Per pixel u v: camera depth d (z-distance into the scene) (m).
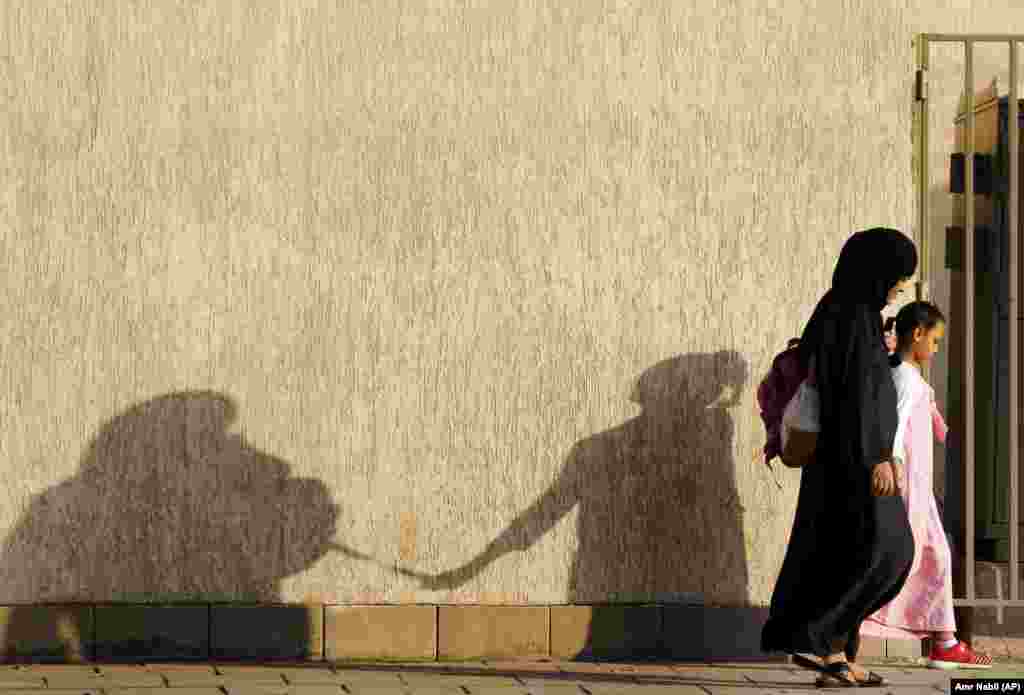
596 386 9.87
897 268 8.98
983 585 10.41
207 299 9.70
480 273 9.81
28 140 9.62
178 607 9.67
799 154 9.94
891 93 9.98
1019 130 10.65
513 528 9.84
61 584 9.63
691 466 9.91
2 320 9.60
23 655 9.59
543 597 9.86
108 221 9.66
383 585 9.79
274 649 9.73
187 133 9.69
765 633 9.20
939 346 10.80
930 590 9.46
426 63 9.78
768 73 9.92
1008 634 10.41
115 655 9.64
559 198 9.83
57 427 9.63
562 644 9.84
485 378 9.83
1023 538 10.65
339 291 9.75
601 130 9.85
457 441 9.81
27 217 9.62
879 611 9.47
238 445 9.71
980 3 10.49
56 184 9.62
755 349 9.92
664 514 9.90
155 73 9.67
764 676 9.48
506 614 9.83
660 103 9.88
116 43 9.66
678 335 9.90
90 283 9.65
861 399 8.84
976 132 10.86
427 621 9.79
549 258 9.83
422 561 9.80
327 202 9.74
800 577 9.11
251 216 9.71
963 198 10.72
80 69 9.64
